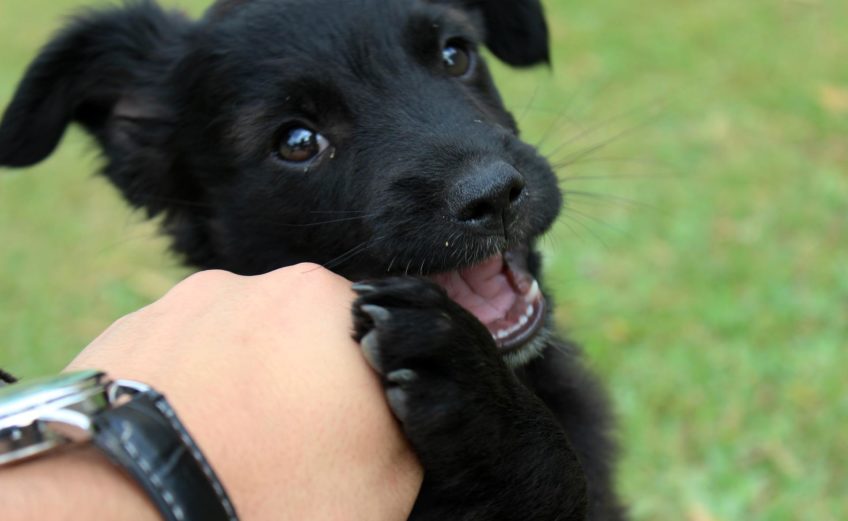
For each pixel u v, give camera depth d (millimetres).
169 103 544
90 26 560
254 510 357
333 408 376
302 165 496
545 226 488
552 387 525
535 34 615
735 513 648
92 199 1242
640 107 1238
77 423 337
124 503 334
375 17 502
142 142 557
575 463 431
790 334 784
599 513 517
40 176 1314
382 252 469
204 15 542
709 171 1055
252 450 361
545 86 1334
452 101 494
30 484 331
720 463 675
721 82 1285
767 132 1133
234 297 392
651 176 1055
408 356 391
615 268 898
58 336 926
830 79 1251
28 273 1058
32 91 541
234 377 369
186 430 343
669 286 866
